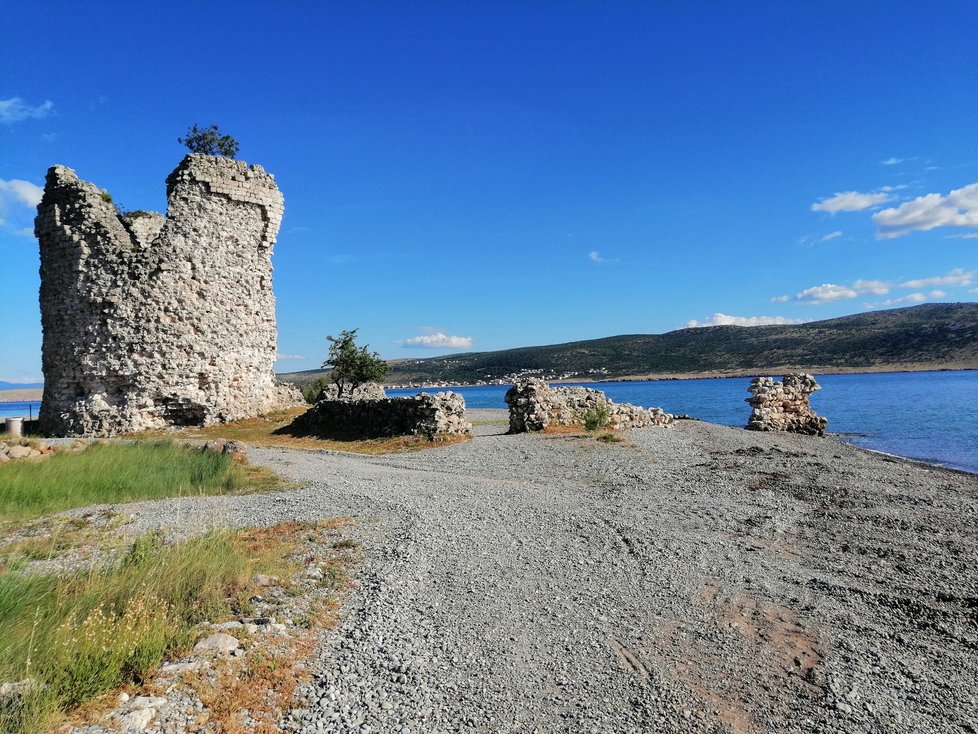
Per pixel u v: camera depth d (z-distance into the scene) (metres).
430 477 14.81
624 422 24.73
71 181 27.83
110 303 26.70
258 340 31.53
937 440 29.38
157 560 7.00
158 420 27.31
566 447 19.62
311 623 6.26
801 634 6.97
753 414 27.61
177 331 27.66
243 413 29.98
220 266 29.30
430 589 7.40
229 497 12.32
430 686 5.36
